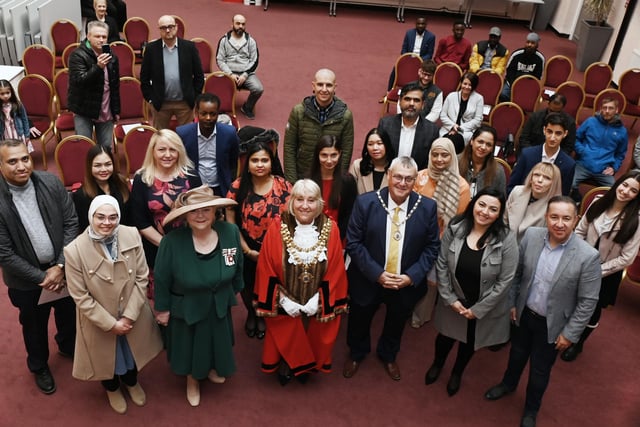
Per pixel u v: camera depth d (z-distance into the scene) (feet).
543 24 41.98
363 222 10.63
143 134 16.60
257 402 11.17
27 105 19.31
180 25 27.32
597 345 13.32
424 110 20.65
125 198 11.54
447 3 43.06
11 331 12.35
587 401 11.69
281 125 23.41
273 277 10.36
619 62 31.81
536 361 10.38
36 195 9.62
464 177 12.84
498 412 11.33
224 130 13.76
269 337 10.94
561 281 9.57
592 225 11.79
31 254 9.70
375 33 37.76
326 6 43.27
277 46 33.01
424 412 11.21
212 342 10.38
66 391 11.07
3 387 11.02
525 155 14.07
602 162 18.70
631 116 24.63
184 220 9.86
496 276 10.04
